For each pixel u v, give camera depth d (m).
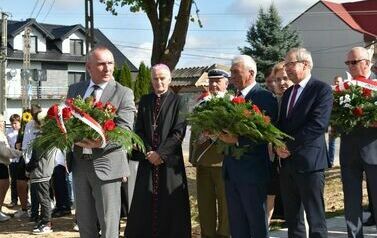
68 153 5.12
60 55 47.91
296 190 5.09
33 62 46.19
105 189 4.97
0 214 9.07
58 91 47.56
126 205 7.31
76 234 7.84
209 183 6.10
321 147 4.93
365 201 8.46
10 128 11.05
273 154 5.32
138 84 31.58
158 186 5.83
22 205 9.48
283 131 5.04
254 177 5.03
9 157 8.73
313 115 4.91
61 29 49.31
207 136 5.35
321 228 4.97
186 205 5.92
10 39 45.19
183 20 11.36
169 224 5.83
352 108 5.38
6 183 9.17
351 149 5.56
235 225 5.20
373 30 48.97
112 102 5.13
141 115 6.01
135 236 5.88
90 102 4.81
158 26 11.52
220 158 5.93
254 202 5.05
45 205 7.96
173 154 5.82
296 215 5.15
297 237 5.16
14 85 45.09
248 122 4.68
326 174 12.07
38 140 4.81
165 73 5.98
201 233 6.19
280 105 5.19
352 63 5.62
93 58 5.13
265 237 5.08
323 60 50.56
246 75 5.18
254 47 39.25
